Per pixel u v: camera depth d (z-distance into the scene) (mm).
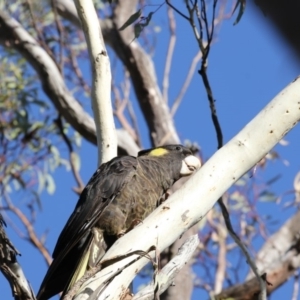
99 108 8609
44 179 16281
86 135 15086
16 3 17297
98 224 8305
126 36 16375
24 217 15031
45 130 16484
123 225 8375
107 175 8469
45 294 7602
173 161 9453
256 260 15125
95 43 8609
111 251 6746
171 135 15984
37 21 17500
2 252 6684
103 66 8586
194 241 6973
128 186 8484
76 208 8359
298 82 7156
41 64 15688
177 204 6922
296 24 3010
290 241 15617
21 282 6637
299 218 15898
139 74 16156
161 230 6824
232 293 13594
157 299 6164
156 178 8930
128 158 8805
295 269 15055
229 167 7031
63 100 15273
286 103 7086
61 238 8164
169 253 12945
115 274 6270
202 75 8977
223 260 15211
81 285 6285
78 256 8125
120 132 15148
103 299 6535
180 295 13523
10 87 16547
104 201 8297
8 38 16156
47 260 14398
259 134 7078
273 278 14898
